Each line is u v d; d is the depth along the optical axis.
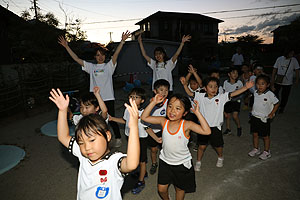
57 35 11.72
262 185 3.22
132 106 1.45
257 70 5.73
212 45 29.92
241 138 5.04
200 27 32.34
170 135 2.45
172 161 2.50
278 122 6.03
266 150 4.01
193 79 4.60
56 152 4.52
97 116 1.54
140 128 3.01
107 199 1.50
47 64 10.00
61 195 3.12
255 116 3.94
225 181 3.36
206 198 2.97
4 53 11.58
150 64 5.38
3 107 7.31
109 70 4.55
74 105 5.43
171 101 2.33
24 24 11.55
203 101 3.60
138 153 1.42
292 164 3.79
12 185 3.39
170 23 30.61
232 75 4.99
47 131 5.69
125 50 16.58
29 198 3.07
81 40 13.09
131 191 3.17
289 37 25.28
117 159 1.50
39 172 3.76
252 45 31.97
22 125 6.36
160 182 2.60
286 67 6.41
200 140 3.50
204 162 3.97
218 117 3.49
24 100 7.37
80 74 11.62
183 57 24.95
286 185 3.19
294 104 7.95
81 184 1.60
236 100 4.99
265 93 3.75
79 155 1.69
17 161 4.12
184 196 2.91
